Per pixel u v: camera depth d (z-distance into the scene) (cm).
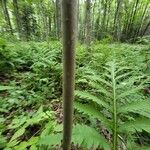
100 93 328
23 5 1941
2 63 511
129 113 256
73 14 88
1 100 340
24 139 247
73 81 98
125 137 219
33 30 2020
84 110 178
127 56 577
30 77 448
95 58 580
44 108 313
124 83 221
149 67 445
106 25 2411
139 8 2259
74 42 92
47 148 190
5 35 1068
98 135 162
